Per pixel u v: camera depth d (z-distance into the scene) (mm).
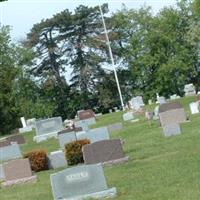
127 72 84438
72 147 23672
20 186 20734
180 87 81125
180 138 24797
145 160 21188
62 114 85938
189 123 29750
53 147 33219
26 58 74312
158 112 33656
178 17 81125
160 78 80375
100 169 15844
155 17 82500
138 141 26953
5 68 66000
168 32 80688
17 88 77125
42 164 23859
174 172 17453
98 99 85188
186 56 80312
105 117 49438
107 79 84875
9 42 66938
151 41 81000
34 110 77188
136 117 41875
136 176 18047
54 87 85625
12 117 71812
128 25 83750
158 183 16375
